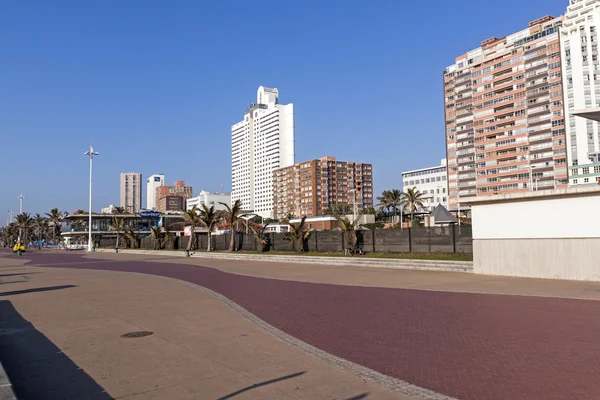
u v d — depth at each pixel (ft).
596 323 29.19
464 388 18.16
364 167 615.57
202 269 85.97
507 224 58.54
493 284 50.26
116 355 24.03
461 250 76.18
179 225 344.08
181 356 23.56
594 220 50.60
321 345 25.88
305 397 17.33
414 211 293.23
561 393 17.25
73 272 84.74
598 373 19.38
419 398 17.11
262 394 17.72
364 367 21.21
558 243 53.52
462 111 435.12
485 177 409.90
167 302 42.68
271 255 105.29
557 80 363.76
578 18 356.79
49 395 18.34
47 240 485.56
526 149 381.19
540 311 33.86
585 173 324.39
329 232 102.94
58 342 27.30
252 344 25.98
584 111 51.26
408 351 24.03
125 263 112.06
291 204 611.06
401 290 48.37
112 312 37.52
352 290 49.67
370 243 92.02
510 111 392.47
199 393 18.04
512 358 22.03
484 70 411.95
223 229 232.12
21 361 23.36
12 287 59.72
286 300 43.37
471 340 25.84
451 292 45.42
